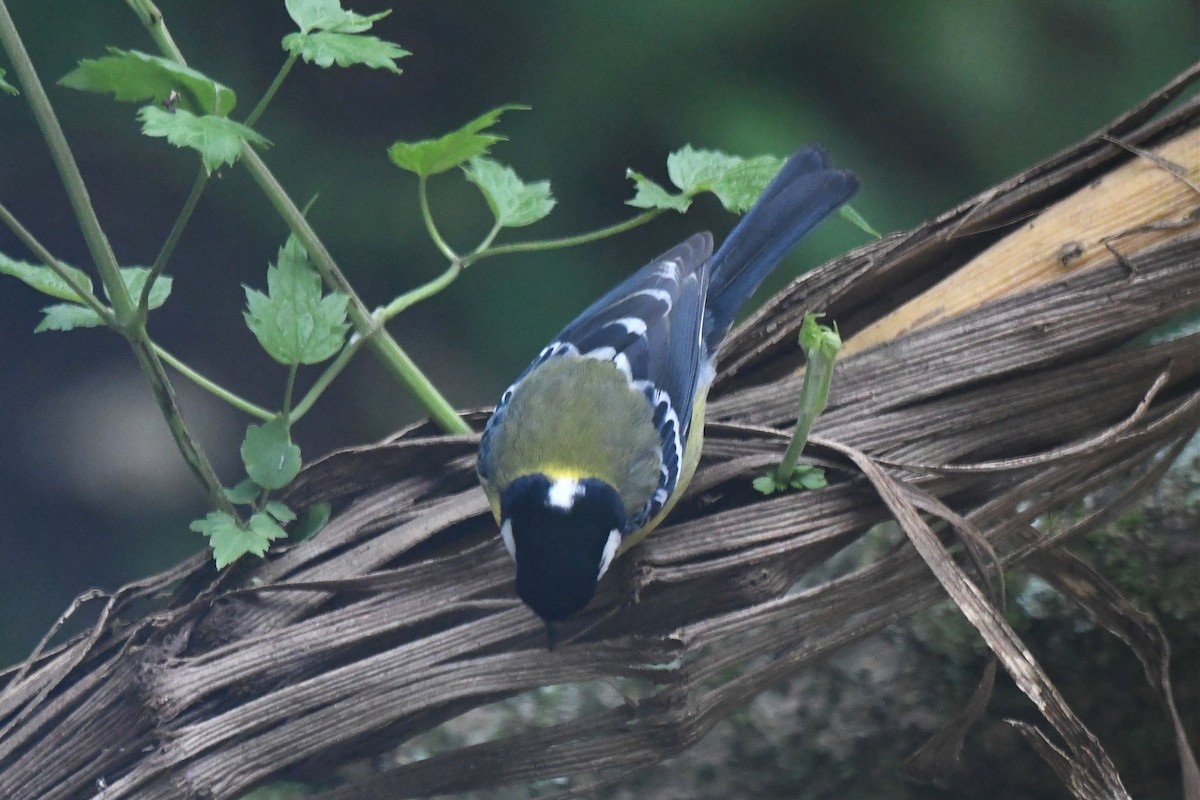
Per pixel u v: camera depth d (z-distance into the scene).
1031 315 3.47
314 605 3.46
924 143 4.21
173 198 5.17
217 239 5.20
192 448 3.47
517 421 3.52
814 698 3.53
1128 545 3.53
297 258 3.48
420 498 3.49
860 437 3.47
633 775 3.52
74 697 3.46
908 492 3.46
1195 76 3.48
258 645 3.46
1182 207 3.47
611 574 3.47
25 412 5.18
